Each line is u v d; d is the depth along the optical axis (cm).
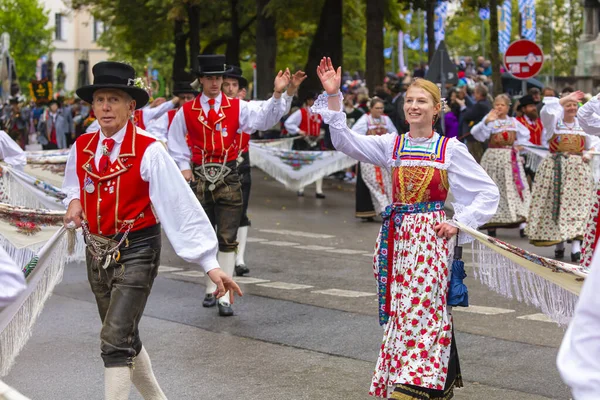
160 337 757
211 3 3062
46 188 873
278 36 3397
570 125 1162
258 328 784
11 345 516
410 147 531
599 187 773
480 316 818
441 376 506
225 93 938
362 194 1528
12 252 679
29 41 6494
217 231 856
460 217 517
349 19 3231
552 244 1174
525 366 663
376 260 534
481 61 2839
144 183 497
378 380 520
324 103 549
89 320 820
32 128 3744
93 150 507
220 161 847
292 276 1028
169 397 600
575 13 3666
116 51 4491
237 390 614
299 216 1612
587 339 240
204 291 945
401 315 516
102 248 501
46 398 605
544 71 3728
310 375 647
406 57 4981
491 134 1365
